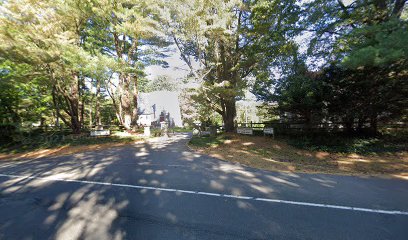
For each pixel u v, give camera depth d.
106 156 9.10
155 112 26.69
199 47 10.70
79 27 13.39
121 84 17.80
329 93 8.86
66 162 8.35
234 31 11.13
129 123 18.16
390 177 5.22
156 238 2.87
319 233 2.89
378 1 8.02
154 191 4.73
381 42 5.07
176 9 8.91
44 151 11.52
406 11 9.14
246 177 5.52
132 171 6.47
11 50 9.45
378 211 3.49
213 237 2.86
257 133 13.68
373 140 8.61
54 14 10.72
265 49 11.79
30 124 15.23
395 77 7.54
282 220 3.27
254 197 4.21
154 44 13.47
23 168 7.69
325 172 5.81
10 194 4.86
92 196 4.55
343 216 3.36
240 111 28.45
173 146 11.05
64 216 3.64
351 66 5.33
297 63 11.31
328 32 10.20
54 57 10.54
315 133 10.52
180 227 3.15
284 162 7.07
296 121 11.46
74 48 10.79
